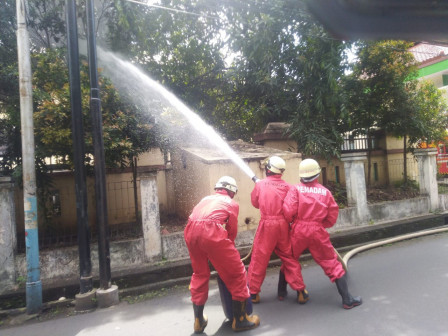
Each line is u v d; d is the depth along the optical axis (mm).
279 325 3283
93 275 4746
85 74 5129
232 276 3086
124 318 3775
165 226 6348
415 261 5004
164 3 7086
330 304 3693
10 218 4500
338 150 7699
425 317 3199
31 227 4039
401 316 3256
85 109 4695
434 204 7883
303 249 3693
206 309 3842
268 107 7969
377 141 9711
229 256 3004
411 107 7777
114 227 6254
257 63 7594
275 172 3887
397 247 5918
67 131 4504
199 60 8258
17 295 4305
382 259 5262
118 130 4996
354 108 7938
